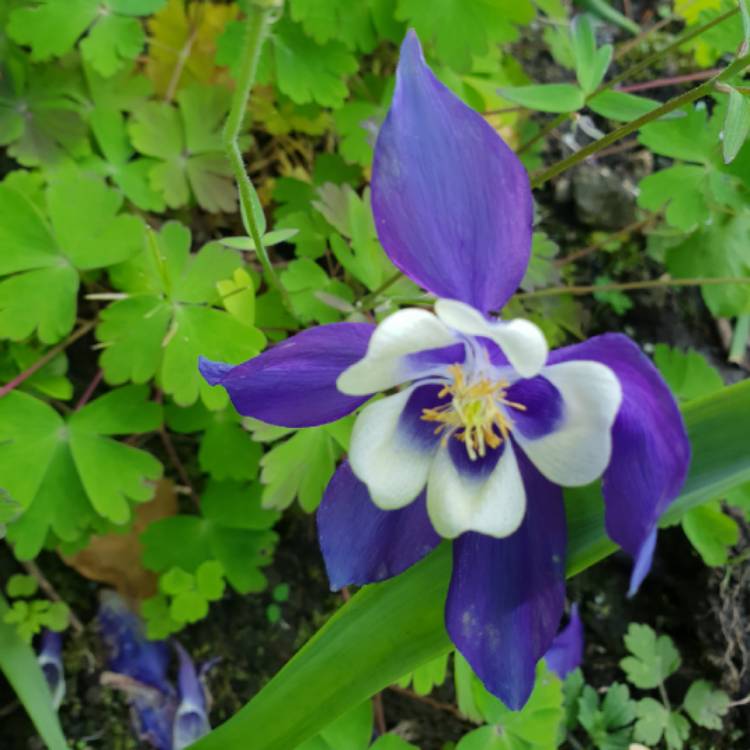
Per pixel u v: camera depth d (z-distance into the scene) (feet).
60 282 0.65
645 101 0.59
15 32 0.69
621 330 0.85
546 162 0.88
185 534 0.71
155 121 0.73
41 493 0.65
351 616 0.53
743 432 0.47
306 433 0.65
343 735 0.64
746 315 0.84
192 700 0.73
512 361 0.45
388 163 0.45
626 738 0.77
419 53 0.45
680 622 0.80
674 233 0.81
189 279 0.66
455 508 0.49
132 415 0.67
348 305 0.66
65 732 0.72
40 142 0.71
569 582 0.80
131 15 0.70
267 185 0.80
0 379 0.68
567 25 0.84
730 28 0.71
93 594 0.75
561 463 0.47
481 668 0.50
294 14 0.69
